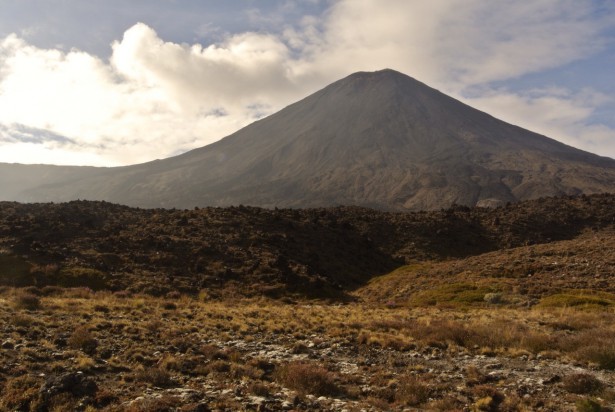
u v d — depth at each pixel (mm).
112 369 14758
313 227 70875
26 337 17469
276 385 14094
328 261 60062
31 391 11766
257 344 20062
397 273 58656
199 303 34688
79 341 17000
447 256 71562
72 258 43750
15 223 51531
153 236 54062
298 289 45406
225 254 52281
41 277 38094
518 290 40094
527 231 81000
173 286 41125
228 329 23219
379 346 20422
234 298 40531
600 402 12477
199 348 18266
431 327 23203
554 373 15742
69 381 12109
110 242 50562
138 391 12773
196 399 12281
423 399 13164
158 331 20938
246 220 66062
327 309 34531
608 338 18859
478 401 12547
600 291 38219
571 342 19016
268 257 53094
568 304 33625
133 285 39656
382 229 80812
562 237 78000
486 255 60875
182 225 60750
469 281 46531
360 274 60562
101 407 11477
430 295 42719
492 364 16969
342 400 13023
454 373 15992
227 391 13062
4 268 38688
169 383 13766
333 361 17734
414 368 16547
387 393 13570
